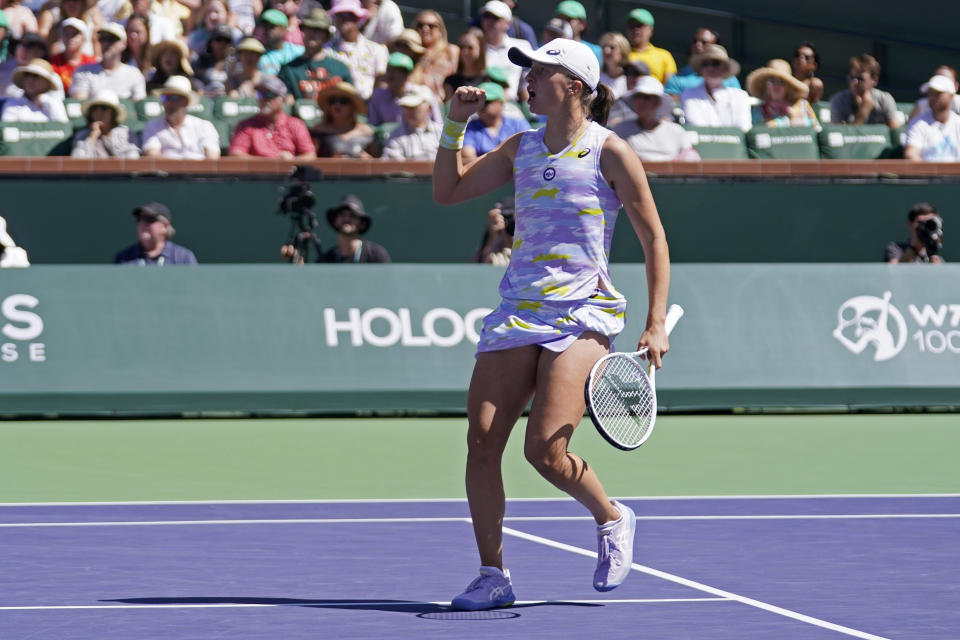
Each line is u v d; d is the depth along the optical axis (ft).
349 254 146.51
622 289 143.64
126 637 51.98
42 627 53.78
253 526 81.25
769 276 146.61
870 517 85.25
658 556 71.20
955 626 54.24
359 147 160.76
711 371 143.84
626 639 51.75
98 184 153.69
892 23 226.38
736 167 162.61
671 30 233.14
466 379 140.97
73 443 123.13
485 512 57.82
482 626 54.13
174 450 119.44
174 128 157.79
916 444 125.90
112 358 137.90
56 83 163.22
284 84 162.50
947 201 165.89
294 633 52.75
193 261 145.59
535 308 57.21
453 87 169.78
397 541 75.82
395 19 190.70
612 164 57.36
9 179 152.35
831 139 172.86
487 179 60.49
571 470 57.26
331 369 139.74
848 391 145.28
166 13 191.11
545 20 228.22
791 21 231.71
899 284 147.95
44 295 138.00
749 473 108.17
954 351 147.74
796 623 54.75
